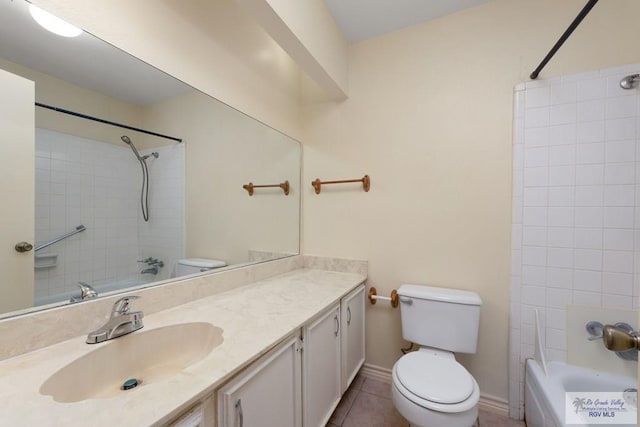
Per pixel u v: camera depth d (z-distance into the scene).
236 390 0.77
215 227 1.52
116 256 1.09
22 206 0.84
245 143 1.69
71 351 0.79
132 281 1.14
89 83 0.99
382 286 1.89
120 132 1.10
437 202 1.73
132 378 0.88
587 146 1.38
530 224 1.49
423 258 1.76
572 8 1.44
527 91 1.49
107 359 0.83
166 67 1.18
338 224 2.04
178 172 1.33
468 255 1.64
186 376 0.68
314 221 2.13
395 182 1.85
